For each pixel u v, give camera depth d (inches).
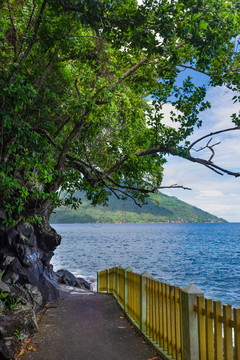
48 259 436.5
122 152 415.8
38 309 316.8
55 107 290.4
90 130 329.7
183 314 163.5
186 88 347.6
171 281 970.1
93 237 4411.9
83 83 315.3
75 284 575.8
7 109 213.2
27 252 358.3
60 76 312.7
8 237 346.6
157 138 363.9
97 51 318.7
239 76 301.9
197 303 153.4
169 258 1723.7
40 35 267.4
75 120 299.1
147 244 2974.9
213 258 1749.5
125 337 233.1
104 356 194.7
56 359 190.1
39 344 216.2
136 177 432.5
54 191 315.9
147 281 237.0
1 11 274.2
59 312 316.5
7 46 247.9
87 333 242.1
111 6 211.3
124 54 323.3
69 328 255.8
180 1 235.5
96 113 293.6
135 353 200.4
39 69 279.9
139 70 371.2
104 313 312.3
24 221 328.5
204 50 239.8
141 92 390.0
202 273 1154.0
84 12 207.2
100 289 507.5
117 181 456.8
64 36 267.7
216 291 806.5
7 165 272.4
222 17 255.8
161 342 200.7
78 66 311.6
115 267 408.8
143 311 238.7
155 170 461.1
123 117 490.9
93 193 414.3
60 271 590.2
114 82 313.1
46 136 261.7
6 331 211.3
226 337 135.5
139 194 435.8
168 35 211.9
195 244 3031.5
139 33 215.0
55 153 377.4
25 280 342.3
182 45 309.7
